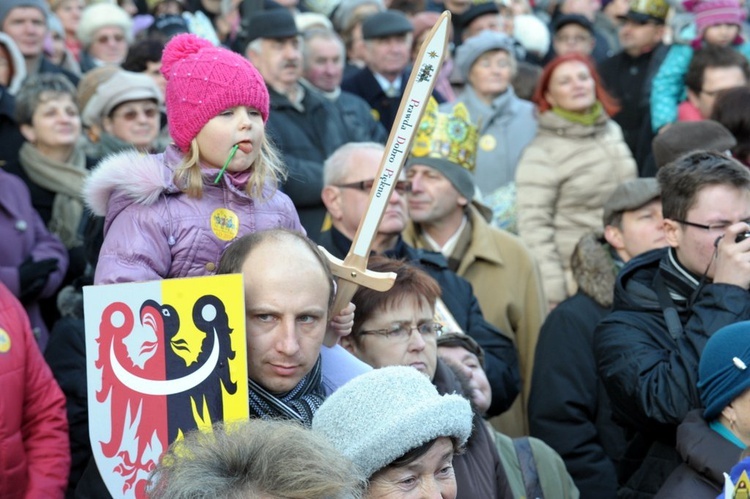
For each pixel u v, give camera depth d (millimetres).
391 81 25547
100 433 8516
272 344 8789
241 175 9891
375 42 25312
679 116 23531
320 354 9648
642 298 13492
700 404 12492
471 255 17766
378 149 16000
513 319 17781
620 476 14000
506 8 32281
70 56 25031
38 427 12859
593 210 20938
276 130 20203
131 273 9375
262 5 28500
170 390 8516
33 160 18344
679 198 13195
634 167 21328
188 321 8570
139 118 19234
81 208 18219
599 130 21297
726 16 24906
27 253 17031
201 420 8477
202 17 27422
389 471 8133
